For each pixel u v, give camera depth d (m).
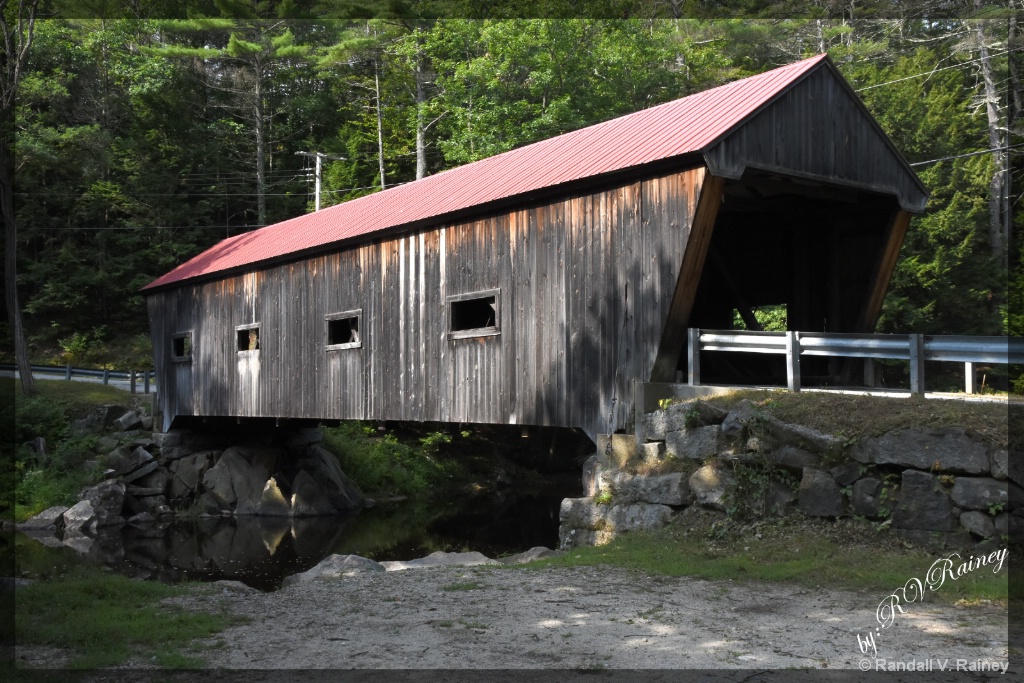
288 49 38.41
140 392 25.97
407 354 14.68
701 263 10.69
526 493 26.53
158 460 22.20
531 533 18.72
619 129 13.11
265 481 22.30
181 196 41.78
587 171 11.77
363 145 42.94
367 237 15.41
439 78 33.34
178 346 22.20
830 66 11.70
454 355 13.75
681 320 10.77
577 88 30.45
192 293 20.94
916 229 26.88
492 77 30.83
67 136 31.17
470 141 31.39
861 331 12.90
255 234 21.78
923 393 9.23
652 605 6.97
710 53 33.38
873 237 12.89
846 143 11.90
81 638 6.32
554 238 12.22
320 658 5.68
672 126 11.81
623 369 11.20
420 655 5.69
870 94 29.80
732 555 8.72
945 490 8.24
